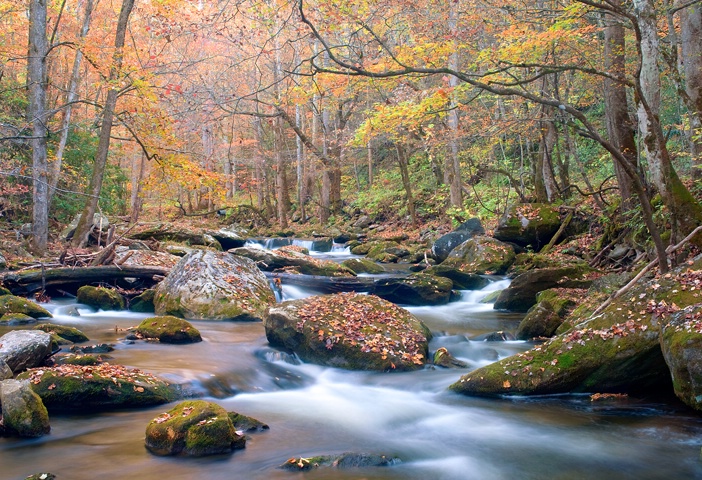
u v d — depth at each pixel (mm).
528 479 4430
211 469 4367
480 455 4930
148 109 13766
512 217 16266
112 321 9742
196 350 7664
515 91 6492
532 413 5875
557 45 12539
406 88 11344
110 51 14516
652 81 7734
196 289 10352
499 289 13117
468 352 8305
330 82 12547
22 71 22578
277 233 29344
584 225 15578
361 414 6008
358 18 8312
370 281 12242
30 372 5582
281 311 8086
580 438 5227
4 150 16078
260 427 5363
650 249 10453
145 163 33844
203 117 12219
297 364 7676
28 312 9375
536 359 6465
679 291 6125
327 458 4586
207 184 15297
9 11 16219
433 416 5949
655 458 4754
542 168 18703
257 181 35969
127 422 5273
